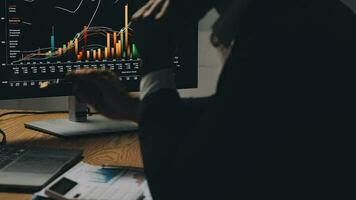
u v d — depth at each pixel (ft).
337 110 2.85
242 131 2.79
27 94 5.76
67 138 5.59
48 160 4.65
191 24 3.27
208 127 2.83
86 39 5.90
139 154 5.10
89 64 5.95
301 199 2.85
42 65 5.77
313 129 2.83
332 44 2.91
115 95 3.68
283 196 2.84
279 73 2.81
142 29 3.32
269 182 2.83
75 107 6.06
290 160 2.81
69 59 5.86
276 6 2.91
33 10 5.66
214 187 2.86
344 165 2.87
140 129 3.19
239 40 2.90
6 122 6.24
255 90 2.79
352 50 2.94
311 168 2.84
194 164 2.86
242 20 2.93
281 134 2.80
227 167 2.82
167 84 3.25
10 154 4.79
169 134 3.06
